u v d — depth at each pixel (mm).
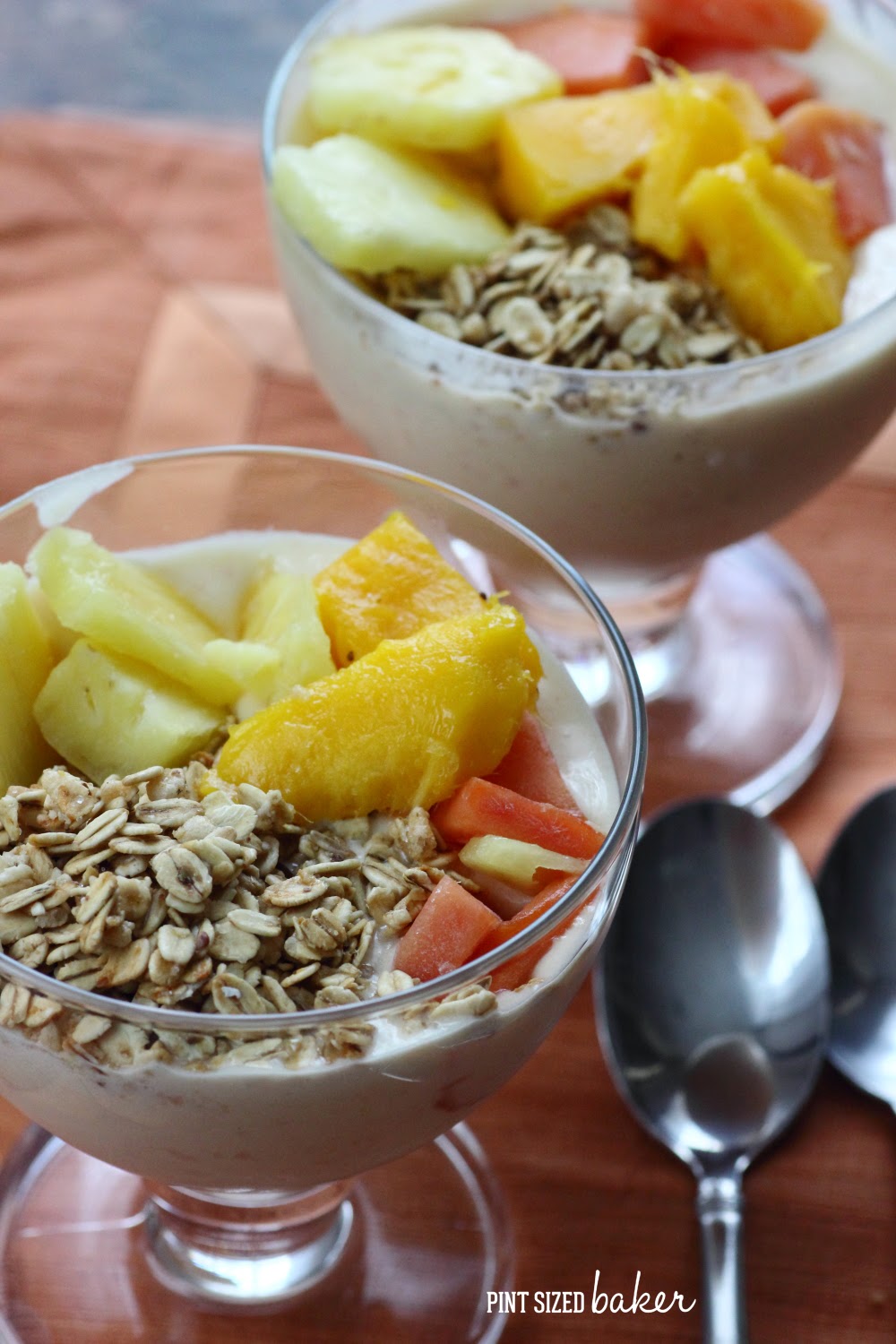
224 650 475
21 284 632
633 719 467
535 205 552
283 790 461
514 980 447
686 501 546
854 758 588
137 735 470
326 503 501
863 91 588
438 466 552
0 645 468
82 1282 518
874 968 549
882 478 631
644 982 540
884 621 613
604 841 450
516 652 466
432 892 454
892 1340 507
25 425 607
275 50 756
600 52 582
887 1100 532
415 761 462
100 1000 430
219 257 645
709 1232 513
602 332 535
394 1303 515
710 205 535
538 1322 508
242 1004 439
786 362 527
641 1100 529
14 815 452
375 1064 440
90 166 656
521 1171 525
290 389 622
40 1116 465
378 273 545
